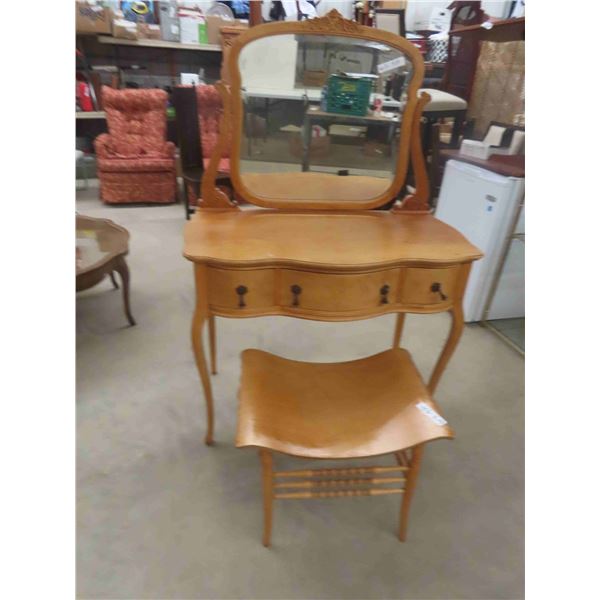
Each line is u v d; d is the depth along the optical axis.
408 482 1.16
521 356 2.12
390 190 1.51
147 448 1.53
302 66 1.33
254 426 1.05
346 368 1.33
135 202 3.90
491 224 2.08
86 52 4.13
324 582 1.16
